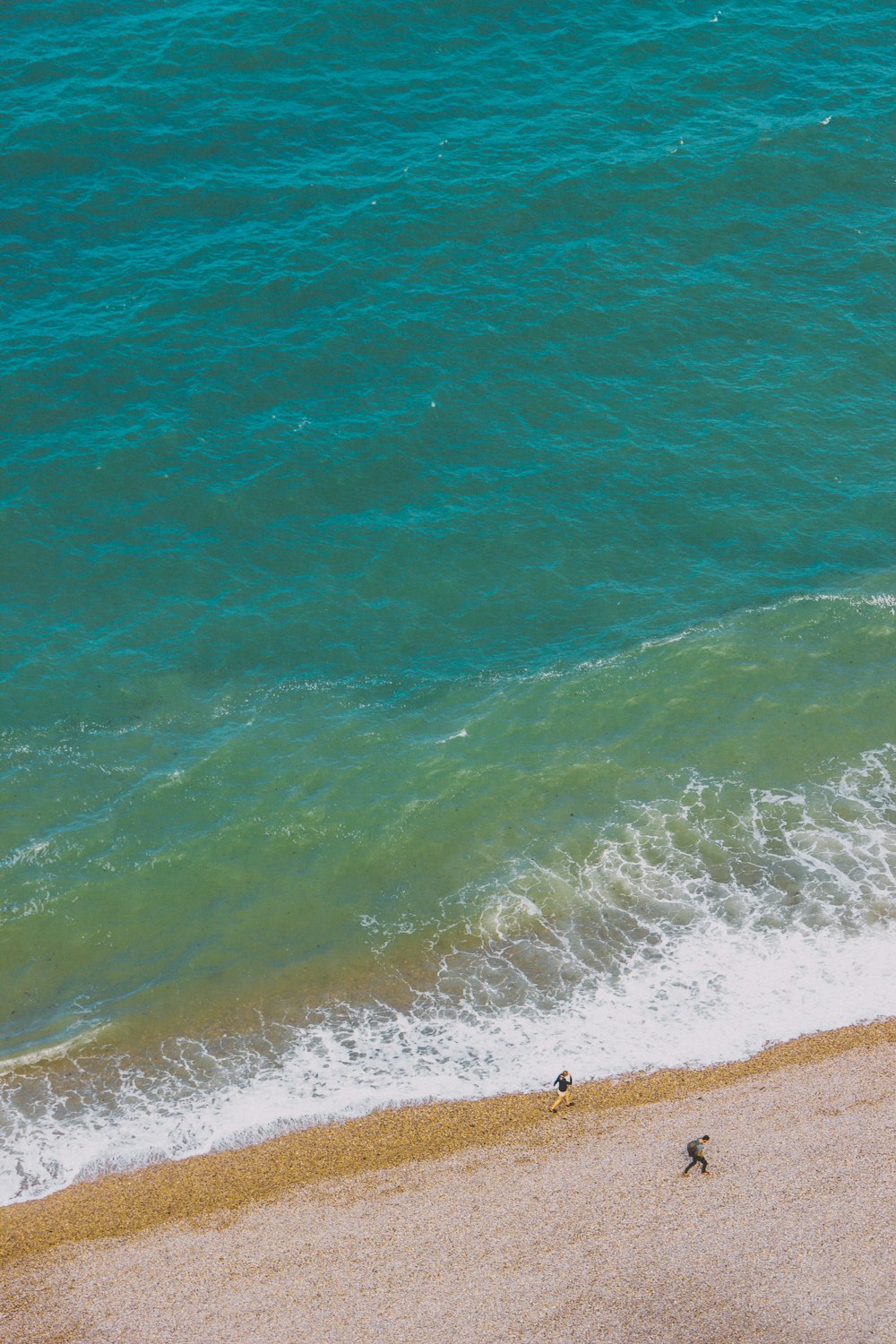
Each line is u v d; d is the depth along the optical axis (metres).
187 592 72.44
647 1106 50.62
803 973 56.00
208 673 69.25
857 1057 52.12
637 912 58.97
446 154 93.06
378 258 87.25
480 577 73.69
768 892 59.56
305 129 94.00
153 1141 50.16
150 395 80.06
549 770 64.94
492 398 81.25
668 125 96.06
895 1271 43.78
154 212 88.94
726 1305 43.00
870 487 78.19
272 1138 50.09
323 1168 48.72
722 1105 50.41
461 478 77.69
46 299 84.19
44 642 69.88
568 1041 53.66
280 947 58.03
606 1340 42.09
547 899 59.59
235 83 96.06
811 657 70.00
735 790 64.00
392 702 68.44
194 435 78.38
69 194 89.25
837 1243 44.81
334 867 61.03
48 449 77.31
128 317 83.25
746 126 96.19
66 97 94.06
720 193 92.31
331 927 58.75
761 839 61.84
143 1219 47.00
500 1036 54.06
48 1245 46.12
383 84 97.19
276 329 83.50
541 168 92.50
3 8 99.94
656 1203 46.47
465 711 67.94
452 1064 52.97
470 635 71.44
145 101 94.25
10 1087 52.41
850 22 103.88
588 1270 44.31
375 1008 55.47
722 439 80.06
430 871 61.00
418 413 80.06
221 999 55.91
